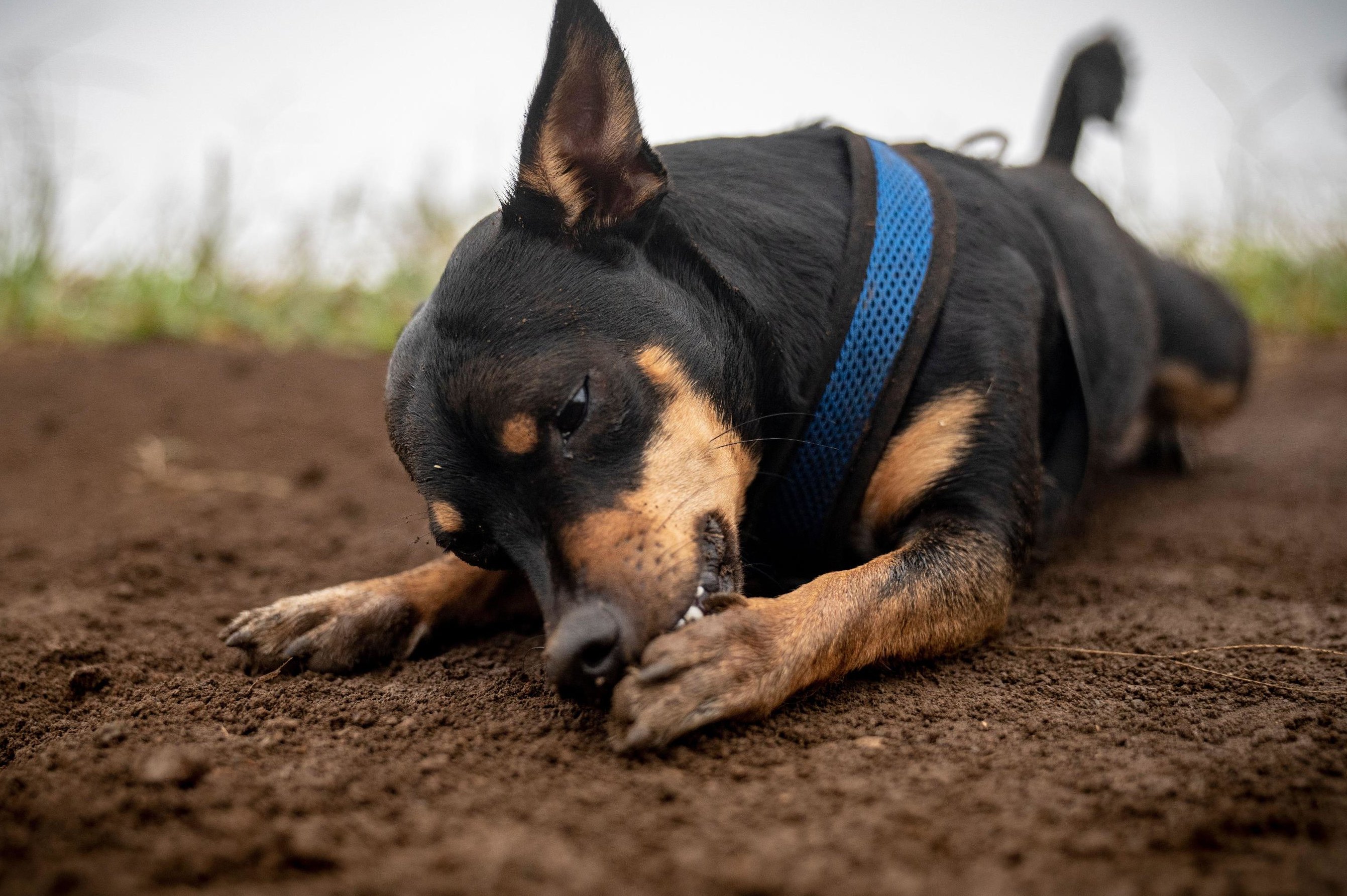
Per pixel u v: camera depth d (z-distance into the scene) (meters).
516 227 0.54
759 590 0.62
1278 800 0.44
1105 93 0.82
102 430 1.03
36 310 1.29
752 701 0.49
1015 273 0.61
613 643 0.49
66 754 0.49
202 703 0.53
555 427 0.51
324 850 0.42
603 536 0.50
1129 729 0.49
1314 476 0.88
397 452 0.55
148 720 0.52
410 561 0.72
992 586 0.56
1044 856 0.42
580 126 0.54
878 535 0.60
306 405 1.13
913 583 0.54
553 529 0.51
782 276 0.58
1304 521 0.77
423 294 1.42
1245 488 0.86
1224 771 0.46
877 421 0.58
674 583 0.50
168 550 0.75
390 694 0.54
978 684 0.53
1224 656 0.56
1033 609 0.63
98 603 0.66
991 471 0.58
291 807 0.45
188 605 0.66
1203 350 0.85
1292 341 1.45
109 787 0.46
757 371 0.57
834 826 0.43
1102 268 0.71
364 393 1.18
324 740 0.50
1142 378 0.75
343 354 1.33
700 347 0.55
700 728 0.49
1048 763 0.47
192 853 0.42
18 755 0.51
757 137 0.63
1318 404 1.18
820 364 0.58
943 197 0.60
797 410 0.58
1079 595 0.65
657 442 0.53
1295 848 0.42
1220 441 1.06
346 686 0.55
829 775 0.46
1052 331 0.63
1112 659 0.55
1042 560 0.69
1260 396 1.25
